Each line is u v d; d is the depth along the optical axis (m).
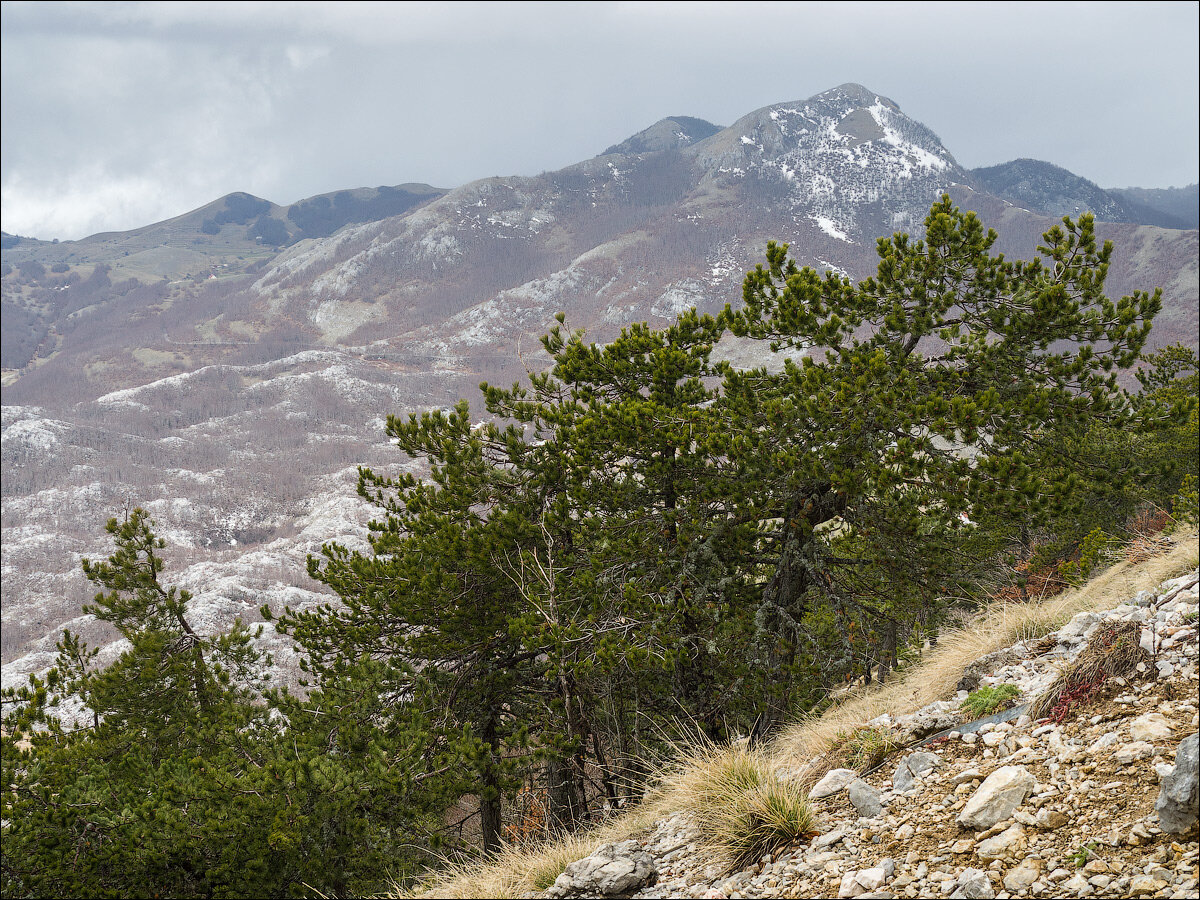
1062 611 6.77
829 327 12.03
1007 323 11.36
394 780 8.71
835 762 5.18
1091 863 2.93
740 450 11.53
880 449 10.77
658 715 12.04
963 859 3.32
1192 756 2.89
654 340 14.11
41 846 8.12
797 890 3.64
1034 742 3.98
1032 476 9.80
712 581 12.22
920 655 7.91
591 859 4.57
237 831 8.05
